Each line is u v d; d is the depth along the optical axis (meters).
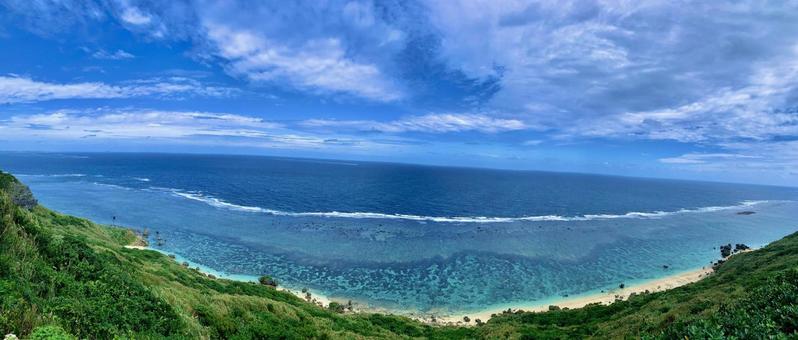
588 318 38.81
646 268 66.81
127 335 14.34
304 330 26.59
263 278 52.62
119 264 25.75
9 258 14.33
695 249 82.38
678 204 180.38
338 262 63.75
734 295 24.30
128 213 91.88
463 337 35.12
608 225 108.31
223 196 129.25
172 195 125.62
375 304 48.91
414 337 35.06
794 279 14.88
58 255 17.25
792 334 9.59
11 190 45.16
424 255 69.69
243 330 22.95
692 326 11.41
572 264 67.81
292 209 110.44
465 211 122.25
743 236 99.00
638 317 29.12
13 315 10.76
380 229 88.88
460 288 55.12
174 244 68.62
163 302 18.80
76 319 12.93
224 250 66.81
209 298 27.00
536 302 51.12
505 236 87.25
